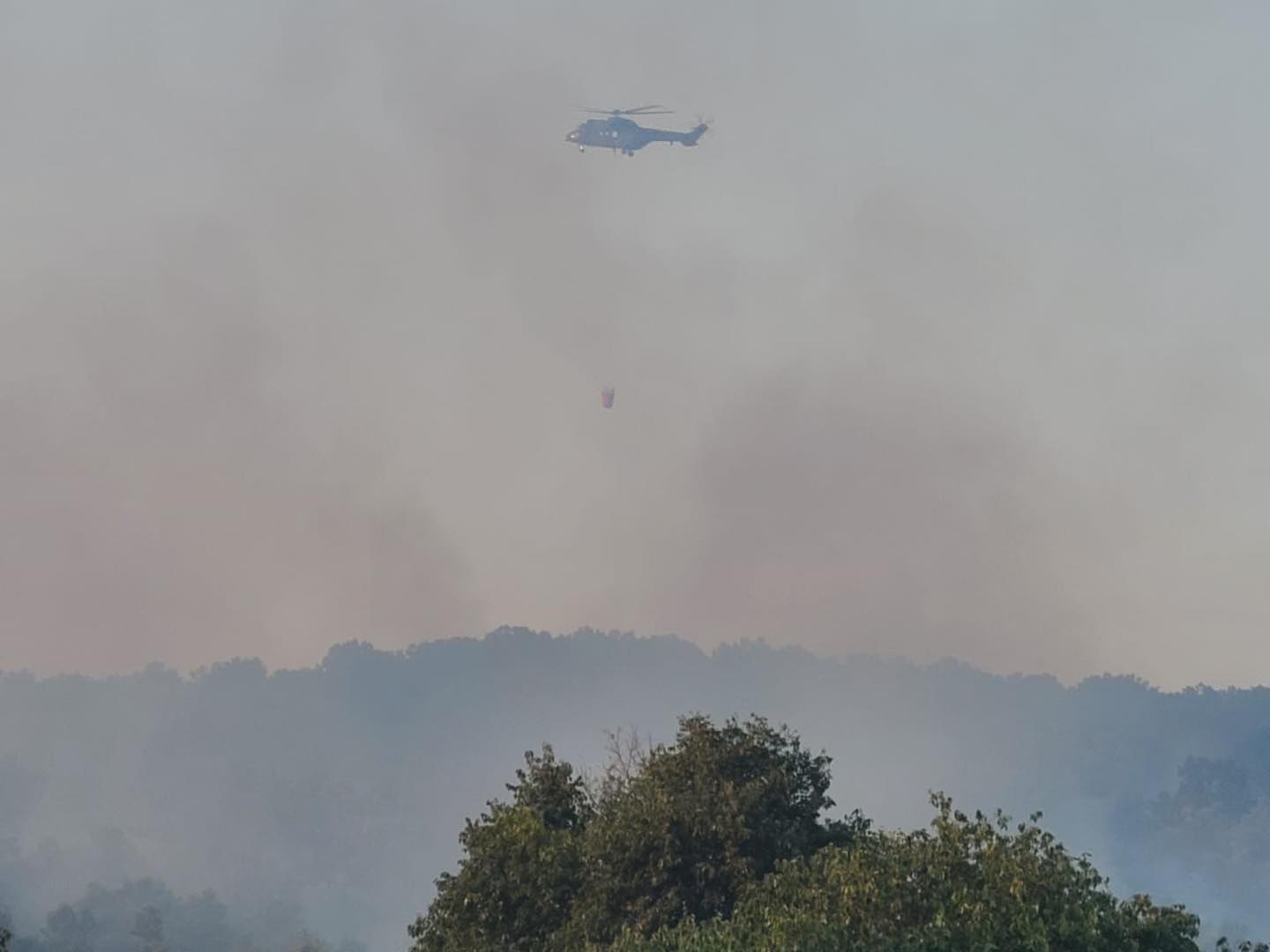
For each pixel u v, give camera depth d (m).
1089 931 102.50
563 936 135.38
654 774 153.75
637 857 136.62
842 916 109.19
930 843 114.81
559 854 143.12
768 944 102.94
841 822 154.88
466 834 150.12
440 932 146.50
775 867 131.75
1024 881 108.00
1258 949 113.19
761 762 151.62
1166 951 105.75
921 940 101.06
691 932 113.50
